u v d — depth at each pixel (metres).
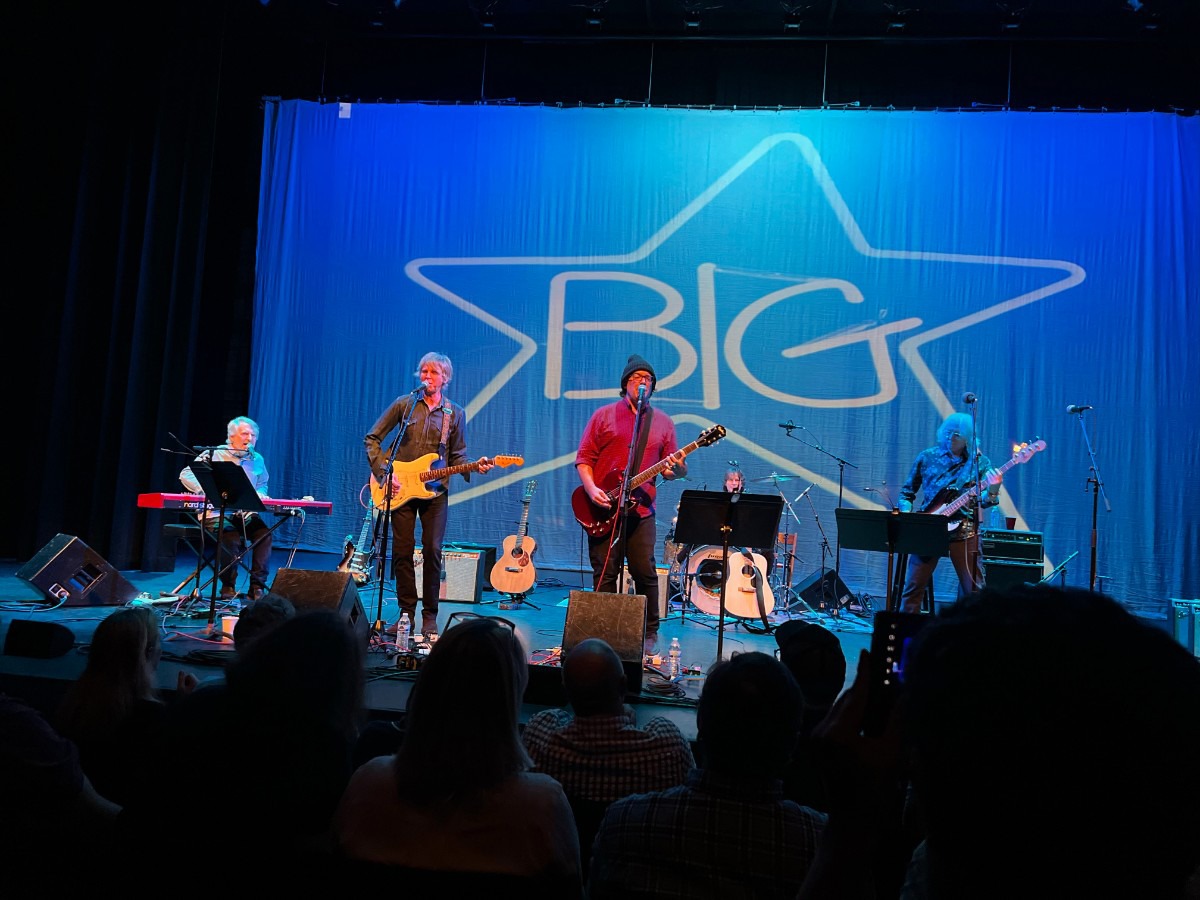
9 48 8.12
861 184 8.43
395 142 8.96
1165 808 0.52
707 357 8.51
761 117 8.59
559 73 9.21
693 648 5.86
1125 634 0.54
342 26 8.95
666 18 8.52
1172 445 7.84
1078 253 8.09
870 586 8.14
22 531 8.12
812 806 2.67
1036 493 7.98
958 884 0.59
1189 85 8.47
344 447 8.77
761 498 4.42
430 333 8.80
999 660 0.54
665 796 1.66
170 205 8.22
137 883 1.51
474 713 1.55
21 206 8.34
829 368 8.38
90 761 2.36
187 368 8.22
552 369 8.66
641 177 8.69
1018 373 8.10
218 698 1.56
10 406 8.47
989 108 8.59
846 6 8.13
